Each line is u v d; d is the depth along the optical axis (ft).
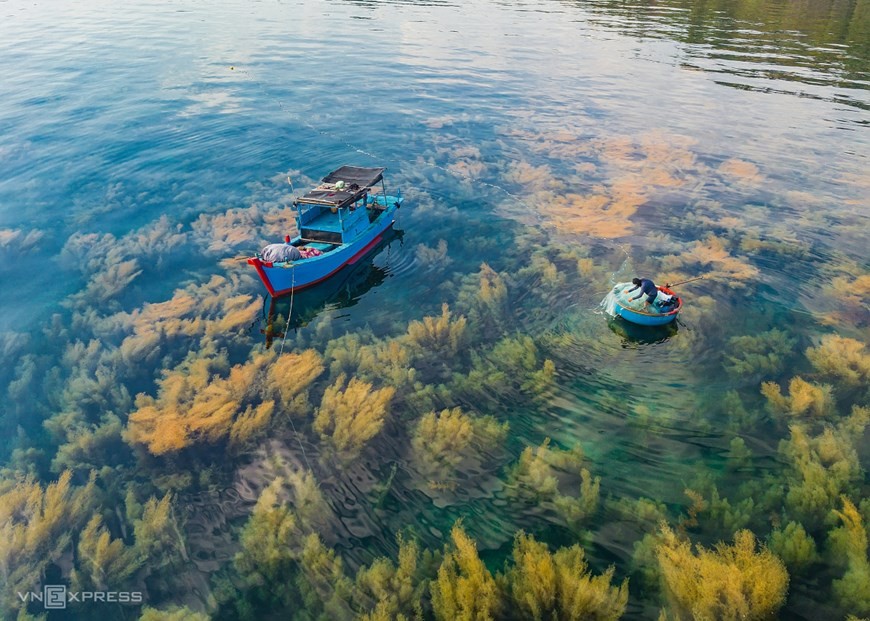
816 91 115.65
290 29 182.91
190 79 124.88
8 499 32.58
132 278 56.13
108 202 72.23
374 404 39.01
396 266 60.64
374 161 86.74
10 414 40.01
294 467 34.99
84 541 30.30
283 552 29.66
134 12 209.56
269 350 46.91
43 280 56.34
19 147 87.45
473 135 97.30
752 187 76.18
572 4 242.78
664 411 39.29
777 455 35.40
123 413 39.96
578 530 30.32
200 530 31.12
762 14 200.03
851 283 54.80
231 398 40.60
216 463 35.47
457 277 57.72
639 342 46.88
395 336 48.67
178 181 78.69
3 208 70.03
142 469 35.06
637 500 32.07
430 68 140.67
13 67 130.82
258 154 88.48
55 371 44.16
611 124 101.71
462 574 27.61
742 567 26.94
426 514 31.76
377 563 28.71
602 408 39.68
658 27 185.78
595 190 76.23
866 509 30.73
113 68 131.75
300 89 121.19
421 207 73.00
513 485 33.37
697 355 45.27
